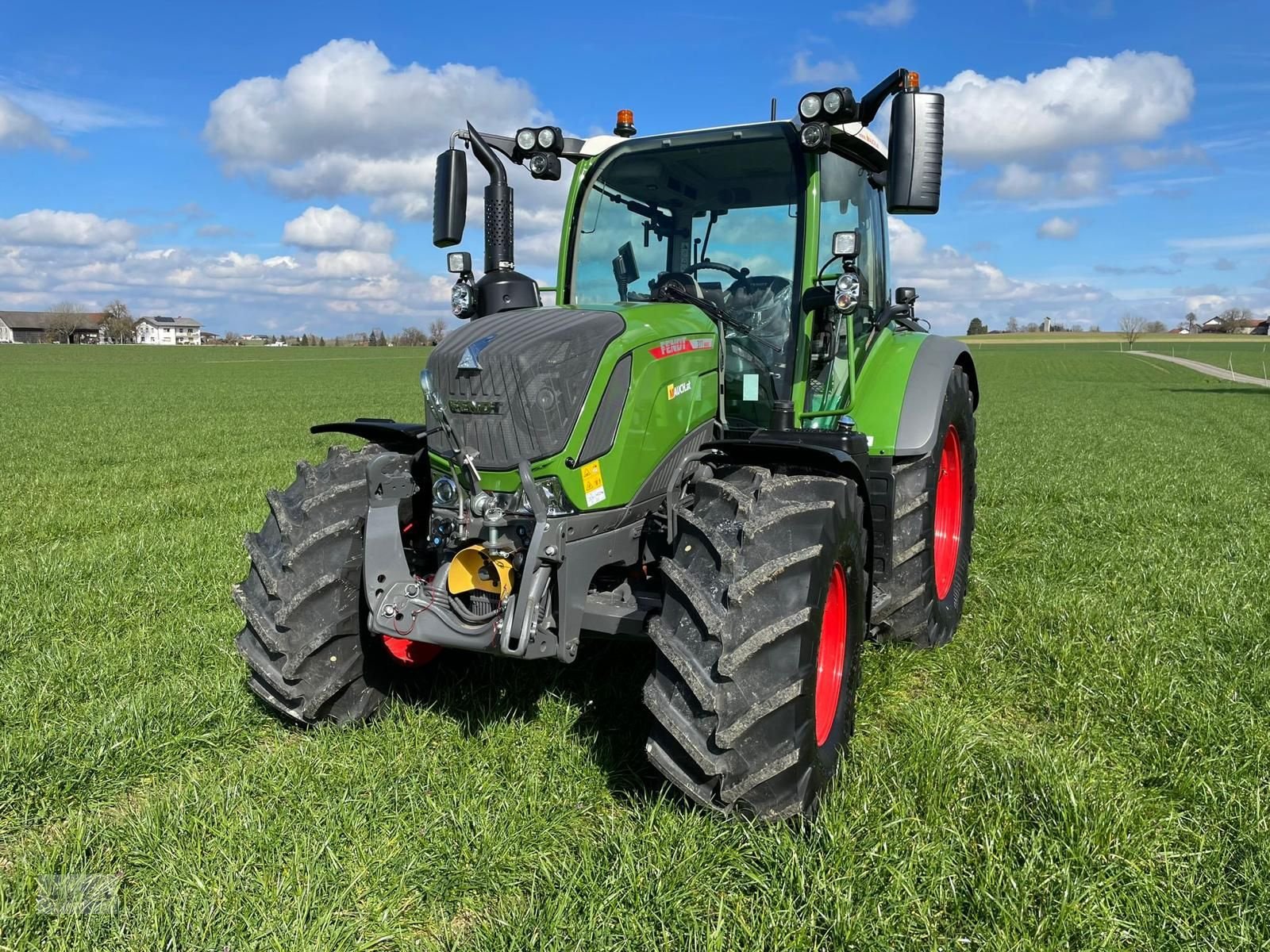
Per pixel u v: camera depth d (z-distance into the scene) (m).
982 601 5.37
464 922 2.52
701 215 4.10
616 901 2.46
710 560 2.92
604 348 3.15
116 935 2.37
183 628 4.77
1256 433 17.48
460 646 3.08
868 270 4.72
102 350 85.62
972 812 2.92
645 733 3.51
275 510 3.59
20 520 8.06
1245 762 3.24
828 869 2.58
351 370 50.91
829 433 3.55
